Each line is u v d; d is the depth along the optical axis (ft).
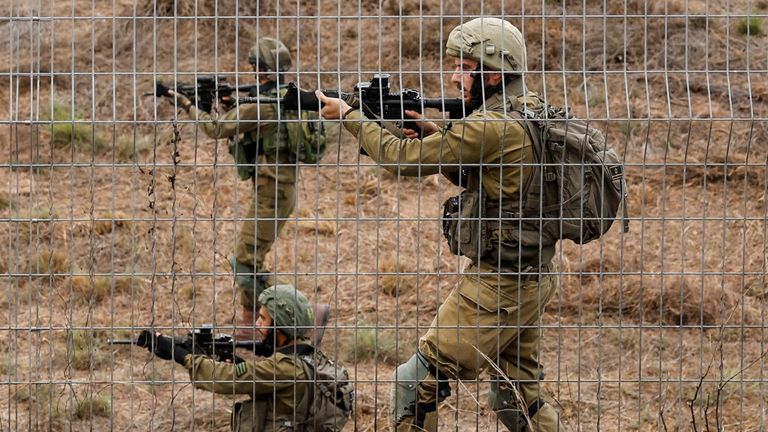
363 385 57.36
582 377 59.52
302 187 85.15
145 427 52.70
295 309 42.63
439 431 51.90
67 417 52.70
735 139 87.66
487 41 40.78
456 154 39.65
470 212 40.91
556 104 91.25
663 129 89.56
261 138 62.54
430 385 41.93
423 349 41.98
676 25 96.94
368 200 84.53
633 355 62.64
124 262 75.05
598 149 40.11
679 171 86.02
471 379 42.32
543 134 39.99
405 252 77.10
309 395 43.60
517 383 43.11
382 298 71.00
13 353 60.54
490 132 39.63
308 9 101.76
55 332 63.10
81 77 98.99
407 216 82.28
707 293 68.59
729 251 75.77
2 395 55.16
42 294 70.38
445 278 73.15
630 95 92.38
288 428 43.68
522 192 40.09
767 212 40.45
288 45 100.27
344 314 68.85
